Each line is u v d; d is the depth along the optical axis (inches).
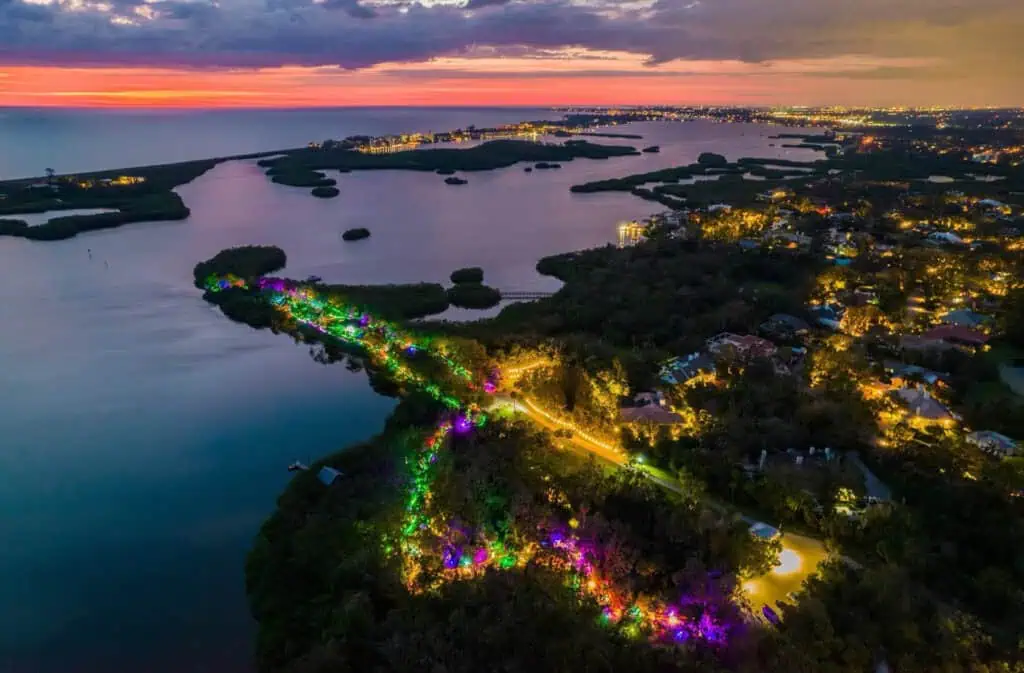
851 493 2876.5
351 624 2299.5
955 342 4729.3
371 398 4547.2
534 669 2111.2
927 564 2498.8
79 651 2482.8
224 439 4001.0
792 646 2101.4
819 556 2677.2
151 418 4239.7
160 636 2546.8
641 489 2987.2
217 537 3117.6
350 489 3235.7
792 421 3550.7
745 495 3041.3
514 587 2433.6
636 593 2440.9
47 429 4087.1
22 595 2760.8
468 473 3132.4
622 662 2112.5
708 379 4212.6
